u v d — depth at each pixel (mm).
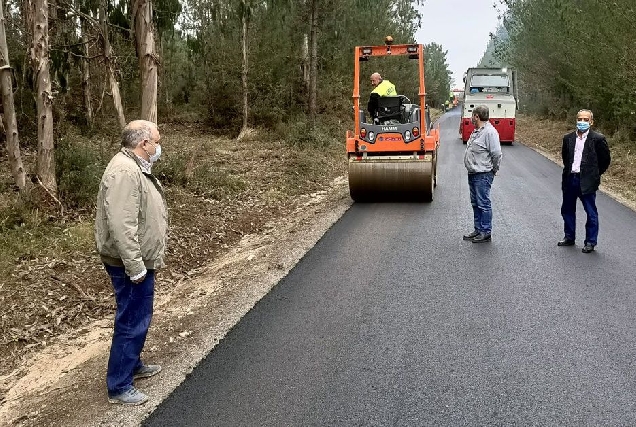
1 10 8180
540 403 3742
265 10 21672
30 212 7973
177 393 4004
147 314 4031
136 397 3965
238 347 4695
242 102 21703
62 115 13781
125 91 21062
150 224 3906
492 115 22188
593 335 4754
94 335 5457
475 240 7738
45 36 8336
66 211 8414
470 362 4312
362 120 11250
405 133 10633
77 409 3986
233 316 5395
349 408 3727
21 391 4480
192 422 3633
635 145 17750
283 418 3637
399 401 3795
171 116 24922
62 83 11859
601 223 8750
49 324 5609
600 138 7012
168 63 25328
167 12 13578
